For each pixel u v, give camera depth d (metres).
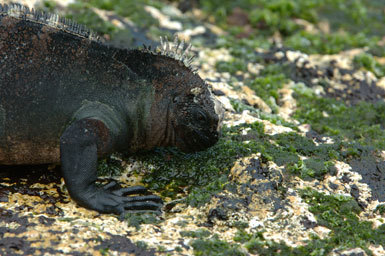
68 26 13.02
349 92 19.75
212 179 13.17
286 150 14.26
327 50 23.66
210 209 11.85
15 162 12.98
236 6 28.92
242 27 27.17
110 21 22.00
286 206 12.06
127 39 20.75
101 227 11.21
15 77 12.29
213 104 13.11
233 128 14.96
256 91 18.41
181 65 13.26
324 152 14.48
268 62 20.77
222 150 13.75
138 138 13.40
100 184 13.17
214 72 19.16
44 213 11.72
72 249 10.33
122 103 12.86
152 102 13.12
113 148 12.75
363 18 30.06
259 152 13.45
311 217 11.82
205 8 28.30
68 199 12.43
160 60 13.23
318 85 19.80
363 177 13.63
